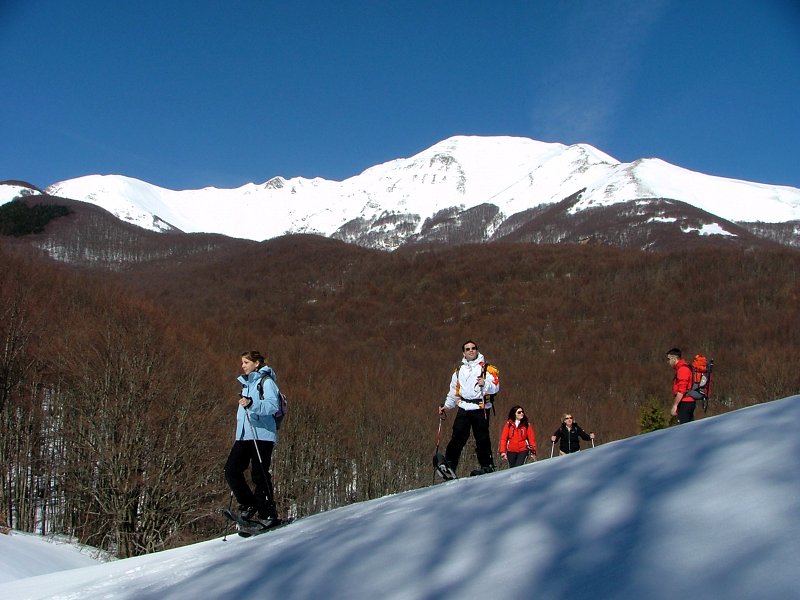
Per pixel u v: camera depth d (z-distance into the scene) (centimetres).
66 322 3056
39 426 2695
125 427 2303
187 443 2380
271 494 618
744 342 7750
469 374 758
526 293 11394
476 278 12106
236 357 4350
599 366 7619
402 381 5394
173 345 3153
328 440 3772
